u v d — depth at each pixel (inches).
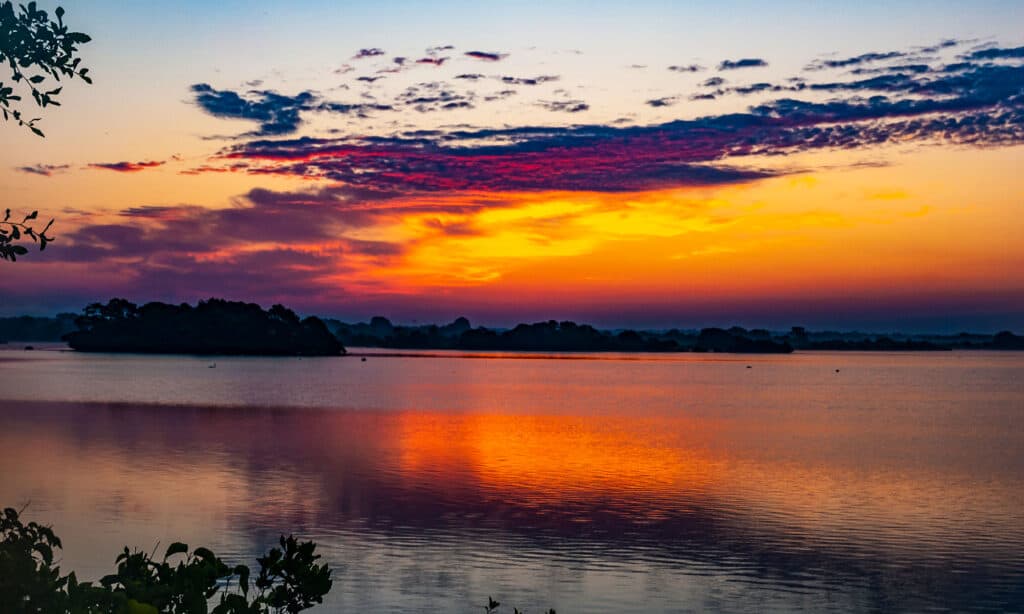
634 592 896.9
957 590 912.9
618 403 3656.5
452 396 4057.6
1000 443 2183.8
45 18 249.6
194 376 5846.5
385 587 901.8
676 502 1323.8
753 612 845.8
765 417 2972.4
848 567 987.9
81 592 247.0
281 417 2810.0
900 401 3966.5
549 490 1419.8
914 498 1374.3
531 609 844.0
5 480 1475.1
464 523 1169.4
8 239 250.8
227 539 1075.9
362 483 1473.9
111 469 1609.3
